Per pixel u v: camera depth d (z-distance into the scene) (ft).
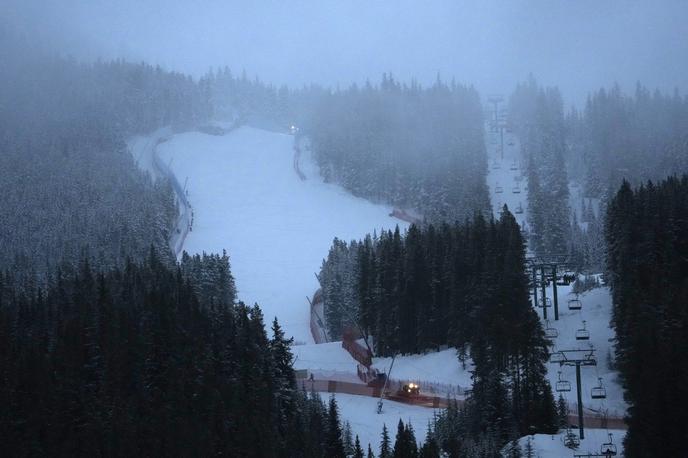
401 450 215.72
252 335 271.08
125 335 260.83
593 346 287.07
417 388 299.99
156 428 224.12
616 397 258.78
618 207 302.86
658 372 202.59
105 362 251.80
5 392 232.32
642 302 250.16
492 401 240.32
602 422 238.48
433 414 277.64
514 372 252.42
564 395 263.70
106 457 217.15
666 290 252.21
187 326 274.16
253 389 253.24
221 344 267.59
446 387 304.30
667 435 197.47
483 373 256.11
